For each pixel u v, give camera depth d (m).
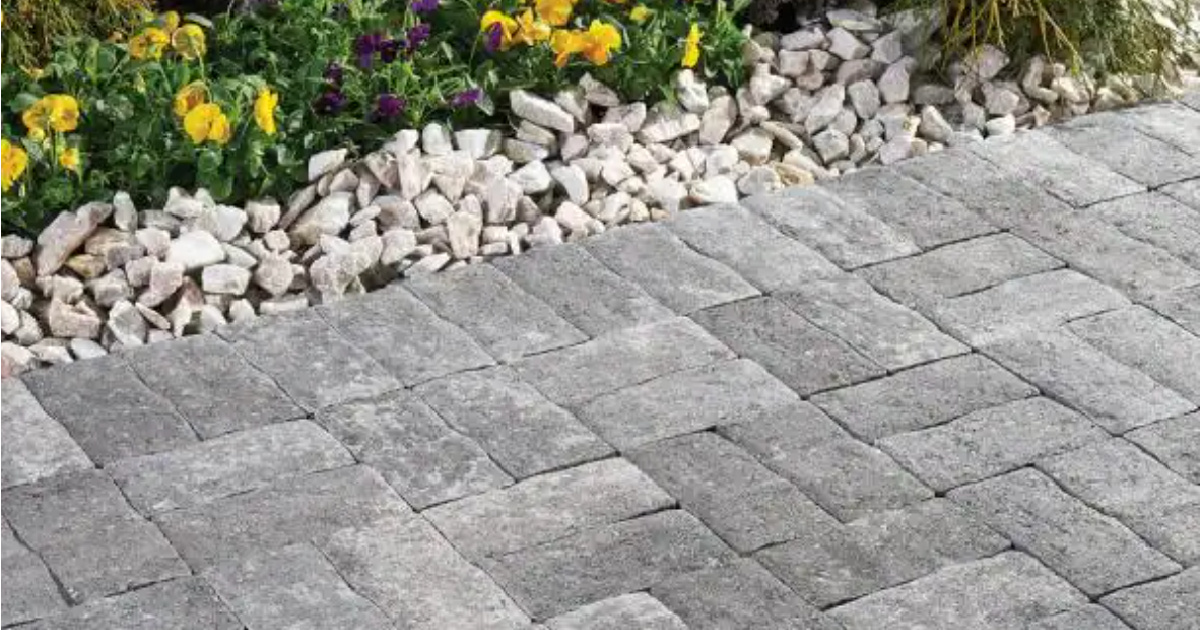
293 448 2.59
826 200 3.12
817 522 2.46
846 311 2.86
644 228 3.05
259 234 3.00
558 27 3.36
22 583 2.37
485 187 3.06
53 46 3.28
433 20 3.37
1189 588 2.35
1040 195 3.12
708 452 2.58
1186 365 2.74
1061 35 3.32
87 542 2.44
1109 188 3.14
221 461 2.57
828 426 2.62
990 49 3.36
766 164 3.22
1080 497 2.49
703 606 2.33
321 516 2.47
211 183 3.03
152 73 3.16
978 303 2.88
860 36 3.41
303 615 2.33
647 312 2.86
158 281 2.88
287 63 3.27
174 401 2.68
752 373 2.73
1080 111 3.35
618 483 2.53
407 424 2.64
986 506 2.48
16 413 2.66
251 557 2.41
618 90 3.28
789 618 2.31
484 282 2.93
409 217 3.02
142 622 2.32
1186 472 2.53
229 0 3.49
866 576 2.37
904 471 2.54
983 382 2.71
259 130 3.05
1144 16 3.40
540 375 2.73
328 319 2.85
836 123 3.29
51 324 2.84
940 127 3.29
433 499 2.50
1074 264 2.96
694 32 3.23
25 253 2.92
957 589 2.35
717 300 2.88
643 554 2.41
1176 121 3.33
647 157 3.18
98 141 3.10
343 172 3.05
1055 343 2.78
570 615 2.32
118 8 3.32
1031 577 2.37
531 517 2.47
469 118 3.22
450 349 2.78
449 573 2.39
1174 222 3.06
